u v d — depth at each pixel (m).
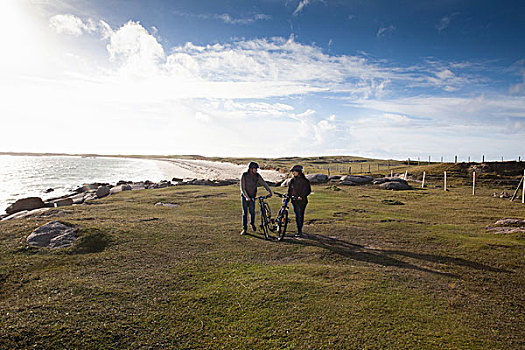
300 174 9.16
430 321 4.38
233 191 20.61
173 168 86.44
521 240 8.84
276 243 8.41
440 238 9.09
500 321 4.46
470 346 3.81
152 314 4.39
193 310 4.55
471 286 5.69
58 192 31.91
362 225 11.00
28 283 5.34
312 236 9.34
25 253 6.61
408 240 8.91
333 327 4.16
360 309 4.63
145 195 18.36
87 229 7.96
